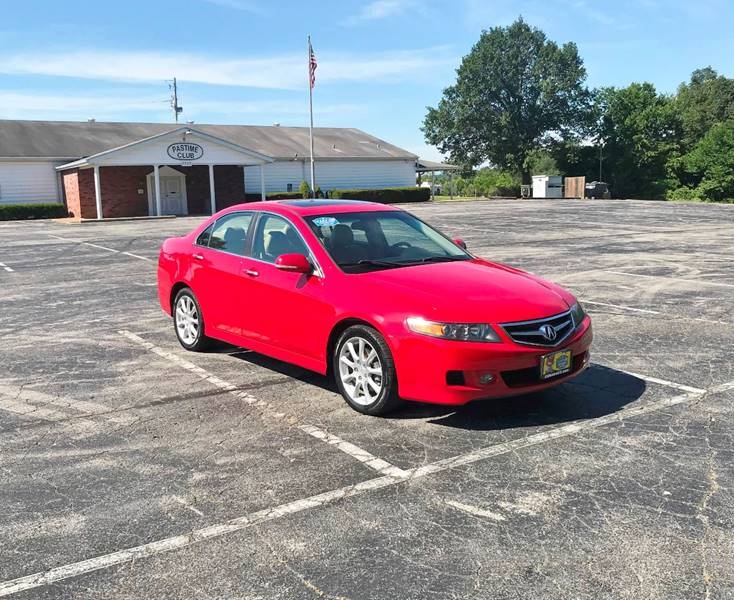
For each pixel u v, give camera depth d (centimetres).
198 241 694
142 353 705
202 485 400
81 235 2336
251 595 294
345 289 515
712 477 398
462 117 6431
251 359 674
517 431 474
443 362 457
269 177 4334
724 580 298
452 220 2722
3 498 388
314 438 469
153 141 3462
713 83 8650
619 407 520
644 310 890
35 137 3928
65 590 299
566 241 1812
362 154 4659
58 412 530
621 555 319
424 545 331
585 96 6475
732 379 589
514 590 294
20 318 902
